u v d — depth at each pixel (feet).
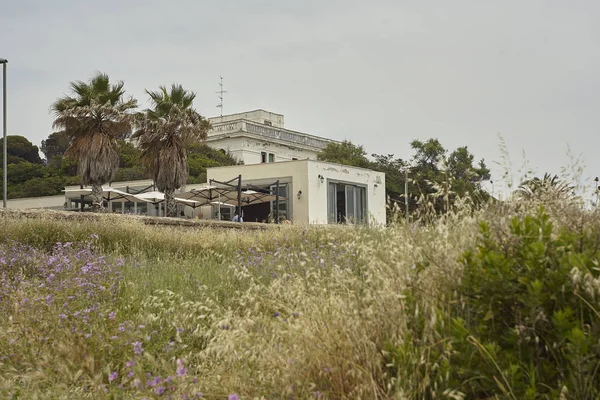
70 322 16.39
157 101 101.81
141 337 15.84
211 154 182.39
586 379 8.97
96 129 95.50
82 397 12.84
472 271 11.09
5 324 16.80
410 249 13.33
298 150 200.64
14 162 213.25
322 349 11.94
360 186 126.31
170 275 25.48
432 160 136.56
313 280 18.35
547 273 10.23
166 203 101.14
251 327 14.07
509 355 9.98
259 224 62.03
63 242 38.65
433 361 10.68
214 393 12.11
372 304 12.44
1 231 38.17
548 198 15.29
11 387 12.99
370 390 10.39
